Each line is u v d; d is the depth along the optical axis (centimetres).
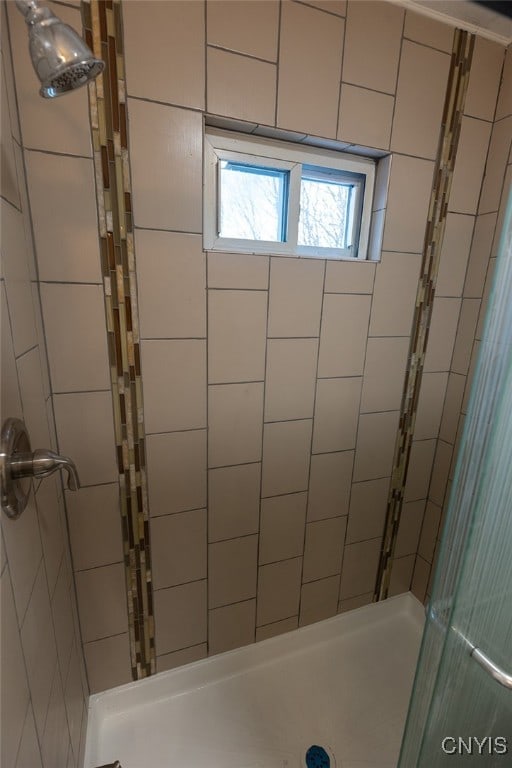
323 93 93
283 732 114
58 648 82
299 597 136
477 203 119
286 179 104
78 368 89
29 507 65
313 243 115
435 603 57
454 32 101
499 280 44
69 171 78
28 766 58
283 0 84
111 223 84
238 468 112
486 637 56
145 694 120
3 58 65
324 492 127
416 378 129
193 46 80
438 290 122
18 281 67
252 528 120
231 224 103
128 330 91
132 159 82
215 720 117
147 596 113
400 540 147
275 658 137
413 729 63
